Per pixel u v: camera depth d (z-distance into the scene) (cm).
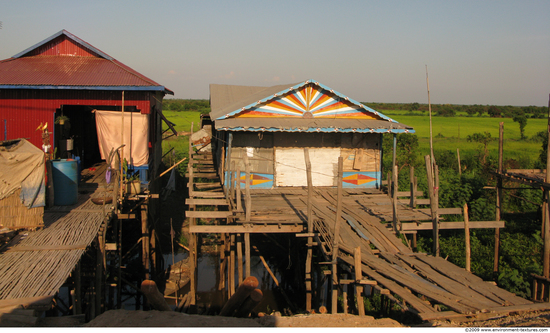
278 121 1415
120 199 1130
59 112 1481
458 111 11456
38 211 863
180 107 8038
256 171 1475
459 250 1457
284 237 1725
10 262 692
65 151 1410
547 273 988
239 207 1094
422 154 3272
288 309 1283
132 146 1335
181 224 1917
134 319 509
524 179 1112
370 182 1529
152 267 1434
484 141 3703
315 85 1474
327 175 1511
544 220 1038
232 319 529
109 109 1714
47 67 1441
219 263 1623
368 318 566
